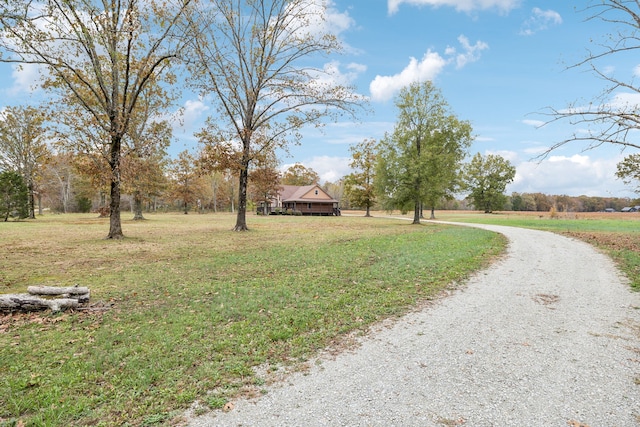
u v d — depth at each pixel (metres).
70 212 66.00
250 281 8.93
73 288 6.90
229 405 3.52
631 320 5.98
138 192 37.25
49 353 4.75
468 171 70.00
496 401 3.54
